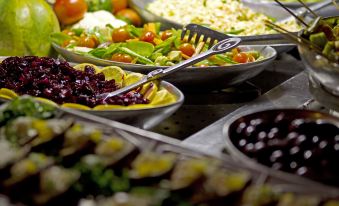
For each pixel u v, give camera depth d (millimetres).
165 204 674
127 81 1050
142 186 712
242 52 1252
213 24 1482
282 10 1594
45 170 709
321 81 931
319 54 901
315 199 648
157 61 1197
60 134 765
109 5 1602
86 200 702
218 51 1067
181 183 688
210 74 1099
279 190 671
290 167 742
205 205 675
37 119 794
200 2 1573
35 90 973
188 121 1047
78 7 1500
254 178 697
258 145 767
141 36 1301
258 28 1474
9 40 1284
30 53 1309
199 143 891
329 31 988
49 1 1527
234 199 676
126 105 952
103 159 736
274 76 1271
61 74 1031
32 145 757
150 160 723
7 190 703
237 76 1129
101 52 1231
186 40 1270
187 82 1109
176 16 1538
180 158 737
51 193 692
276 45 1288
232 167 712
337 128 779
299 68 1322
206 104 1113
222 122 964
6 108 821
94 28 1360
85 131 758
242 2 1646
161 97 967
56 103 944
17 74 1025
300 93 1114
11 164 725
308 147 756
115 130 787
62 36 1331
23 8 1288
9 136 768
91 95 979
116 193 704
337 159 744
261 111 829
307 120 795
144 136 774
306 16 1540
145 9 1573
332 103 948
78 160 749
